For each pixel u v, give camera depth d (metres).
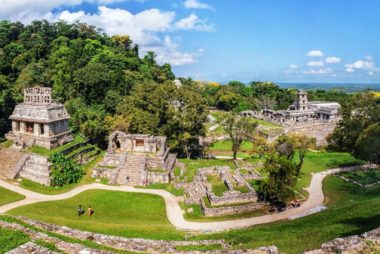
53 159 68.50
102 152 86.06
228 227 46.69
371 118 93.56
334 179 69.19
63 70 123.38
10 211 51.69
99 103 113.25
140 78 135.00
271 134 114.44
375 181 67.00
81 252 24.39
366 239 25.16
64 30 159.38
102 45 164.25
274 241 33.38
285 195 51.06
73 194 60.72
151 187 64.06
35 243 24.97
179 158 89.81
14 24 154.12
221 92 183.88
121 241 31.50
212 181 63.22
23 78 112.81
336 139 104.50
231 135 86.12
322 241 30.70
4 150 74.00
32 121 77.12
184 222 49.97
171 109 87.81
